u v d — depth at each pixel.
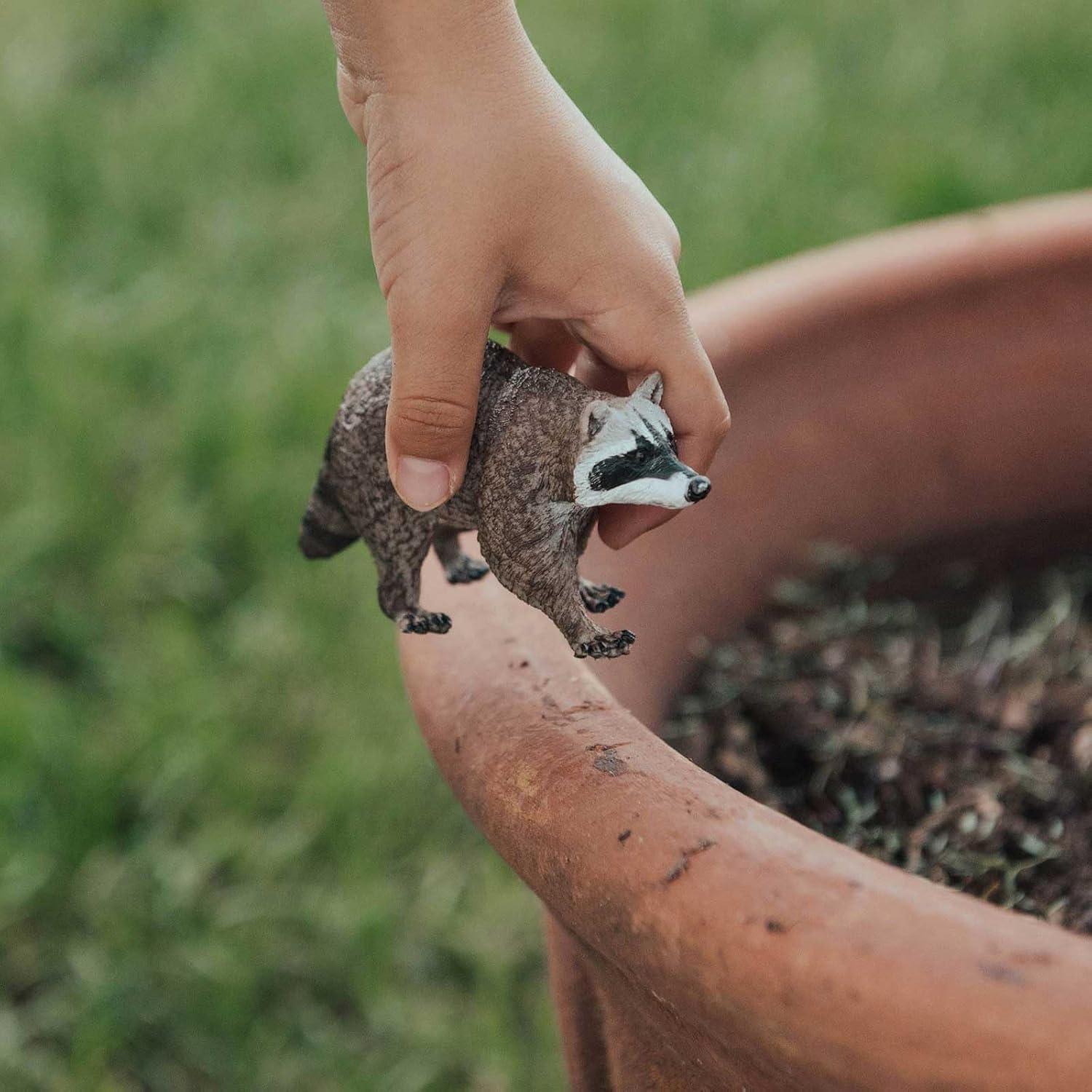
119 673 1.10
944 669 0.76
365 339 1.42
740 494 0.75
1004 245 0.75
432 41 0.58
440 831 0.99
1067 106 1.60
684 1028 0.57
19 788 0.97
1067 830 0.69
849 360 0.76
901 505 0.77
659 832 0.56
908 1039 0.52
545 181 0.58
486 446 0.59
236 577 1.21
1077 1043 0.51
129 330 1.43
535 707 0.61
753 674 0.74
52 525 1.19
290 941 0.92
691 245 1.42
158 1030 0.87
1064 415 0.76
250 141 1.77
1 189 1.67
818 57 1.80
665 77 1.78
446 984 0.91
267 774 1.02
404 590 0.62
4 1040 0.86
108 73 2.00
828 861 0.55
